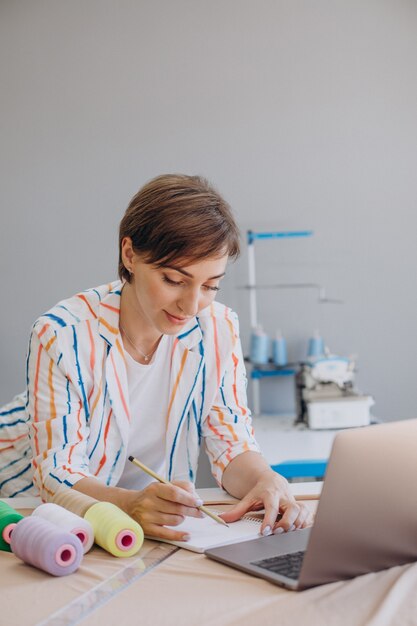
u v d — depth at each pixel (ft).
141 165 12.25
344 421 10.72
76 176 12.21
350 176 12.34
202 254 4.38
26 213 12.23
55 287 12.26
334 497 3.33
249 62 12.25
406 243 12.39
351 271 12.39
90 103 12.20
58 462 4.84
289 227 12.37
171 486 4.25
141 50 12.20
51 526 3.84
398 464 3.50
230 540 4.13
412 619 3.04
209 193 4.50
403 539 3.63
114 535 3.92
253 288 12.25
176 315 4.65
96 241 12.25
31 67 12.17
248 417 5.59
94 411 5.11
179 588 3.48
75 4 12.15
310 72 12.28
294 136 12.31
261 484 4.76
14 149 12.19
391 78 12.30
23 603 3.36
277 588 3.44
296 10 12.24
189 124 12.25
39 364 4.98
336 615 3.10
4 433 6.22
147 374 5.31
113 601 3.35
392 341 12.42
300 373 11.15
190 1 12.19
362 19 12.25
